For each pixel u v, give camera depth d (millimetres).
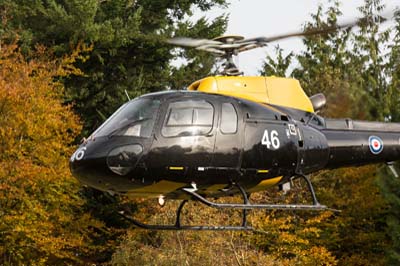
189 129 44375
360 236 105375
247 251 89438
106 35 114562
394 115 110562
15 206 87188
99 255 112688
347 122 54125
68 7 116750
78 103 122250
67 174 89562
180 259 83875
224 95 46656
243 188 47438
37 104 86000
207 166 44531
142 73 125375
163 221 90438
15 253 93000
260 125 46688
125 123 44562
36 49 109438
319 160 50625
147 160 43531
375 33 119938
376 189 103625
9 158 84375
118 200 112125
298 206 47062
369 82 114875
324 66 118438
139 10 120562
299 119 50156
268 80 49938
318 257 95438
